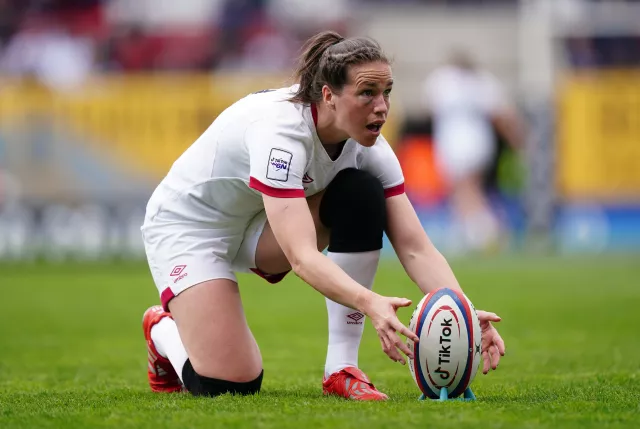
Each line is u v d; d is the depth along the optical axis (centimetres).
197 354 1493
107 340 2866
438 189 6272
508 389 1595
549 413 1241
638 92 6225
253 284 5003
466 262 5922
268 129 1407
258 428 1138
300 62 1432
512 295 4091
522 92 6375
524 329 3011
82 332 3078
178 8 6725
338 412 1247
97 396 1558
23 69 6500
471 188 6266
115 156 6034
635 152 6238
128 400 1469
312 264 1337
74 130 6016
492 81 6266
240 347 1498
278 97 1463
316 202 1544
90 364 2284
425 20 6925
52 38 6569
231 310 1511
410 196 6266
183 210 1555
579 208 6303
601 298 3978
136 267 5603
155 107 6072
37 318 3475
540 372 1967
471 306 1321
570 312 3500
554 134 6269
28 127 5975
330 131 1427
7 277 5094
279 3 6750
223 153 1498
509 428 1125
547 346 2569
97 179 6022
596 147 6250
